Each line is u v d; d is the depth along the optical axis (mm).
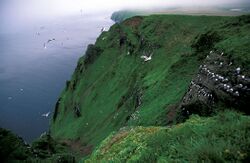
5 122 180875
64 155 35750
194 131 9375
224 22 45281
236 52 22719
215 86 23516
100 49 164500
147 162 9367
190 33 96625
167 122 33781
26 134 164875
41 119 184750
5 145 28328
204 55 45656
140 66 103812
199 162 7160
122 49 145875
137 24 140125
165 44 98812
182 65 48844
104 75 132625
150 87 58000
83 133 106062
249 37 24328
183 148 8367
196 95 26328
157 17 123625
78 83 163625
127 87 104000
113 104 105188
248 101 19844
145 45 110688
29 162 28625
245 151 7074
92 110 117500
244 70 20797
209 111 23828
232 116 9797
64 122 144250
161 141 10383
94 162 15867
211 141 7926
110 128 79500
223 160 6844
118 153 13594
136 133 15906
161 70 71938
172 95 41688
